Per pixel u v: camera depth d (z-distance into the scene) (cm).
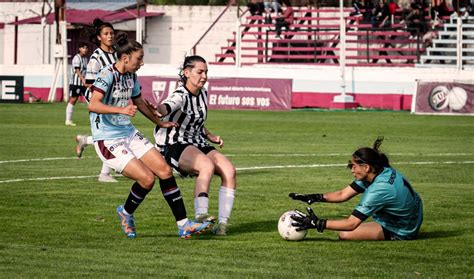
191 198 2009
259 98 5400
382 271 1277
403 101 5481
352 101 5488
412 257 1373
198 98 1605
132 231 1523
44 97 6188
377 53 6519
